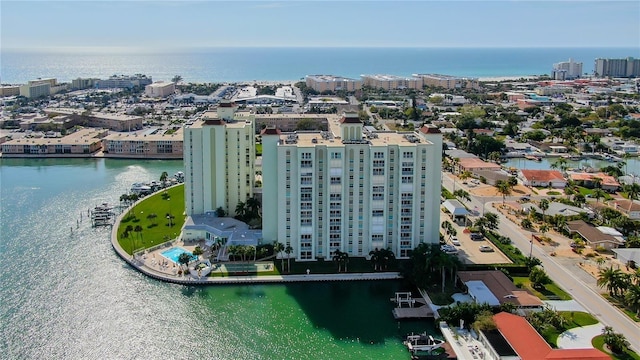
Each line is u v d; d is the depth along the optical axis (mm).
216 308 192250
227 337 174625
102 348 168250
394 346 170125
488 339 161500
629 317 182000
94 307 191625
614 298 195500
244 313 188875
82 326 179750
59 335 174625
